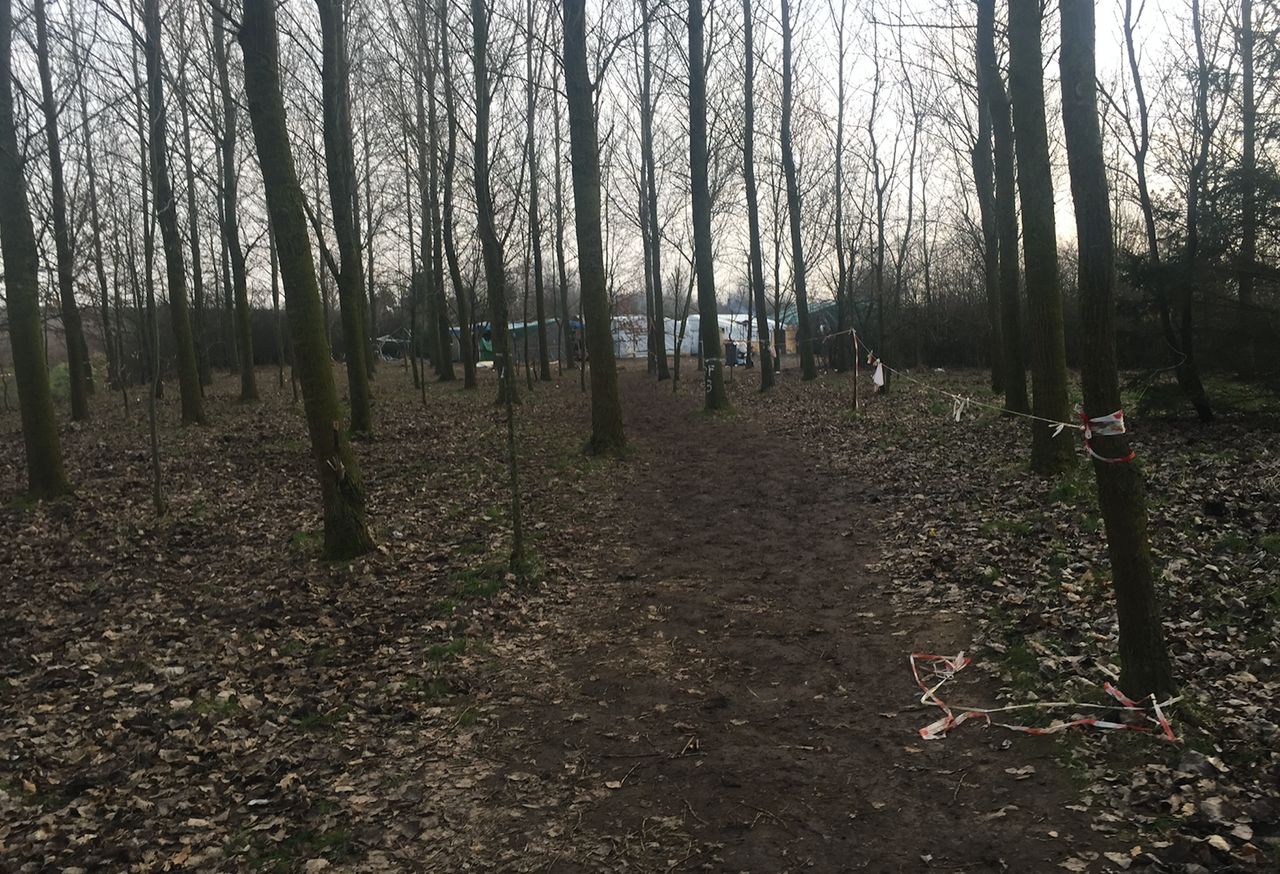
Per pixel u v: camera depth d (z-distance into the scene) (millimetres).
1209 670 4543
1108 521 4223
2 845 3957
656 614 6738
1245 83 13289
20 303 10898
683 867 3496
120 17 9398
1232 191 11703
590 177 13367
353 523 8477
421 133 22672
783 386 25734
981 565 6945
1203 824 3303
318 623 6789
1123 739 4020
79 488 11742
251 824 4039
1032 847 3369
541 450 14680
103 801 4320
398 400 23281
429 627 6555
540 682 5555
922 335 31984
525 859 3648
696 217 19062
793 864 3451
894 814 3738
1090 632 5207
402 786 4305
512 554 7867
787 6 24734
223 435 16281
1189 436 11609
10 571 8516
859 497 10234
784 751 4410
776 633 6152
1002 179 14500
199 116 11484
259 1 7633
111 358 30016
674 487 11750
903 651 5578
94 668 6105
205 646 6426
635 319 50594
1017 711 4516
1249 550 6223
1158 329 13148
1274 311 11664
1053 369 9539
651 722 4875
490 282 21312
